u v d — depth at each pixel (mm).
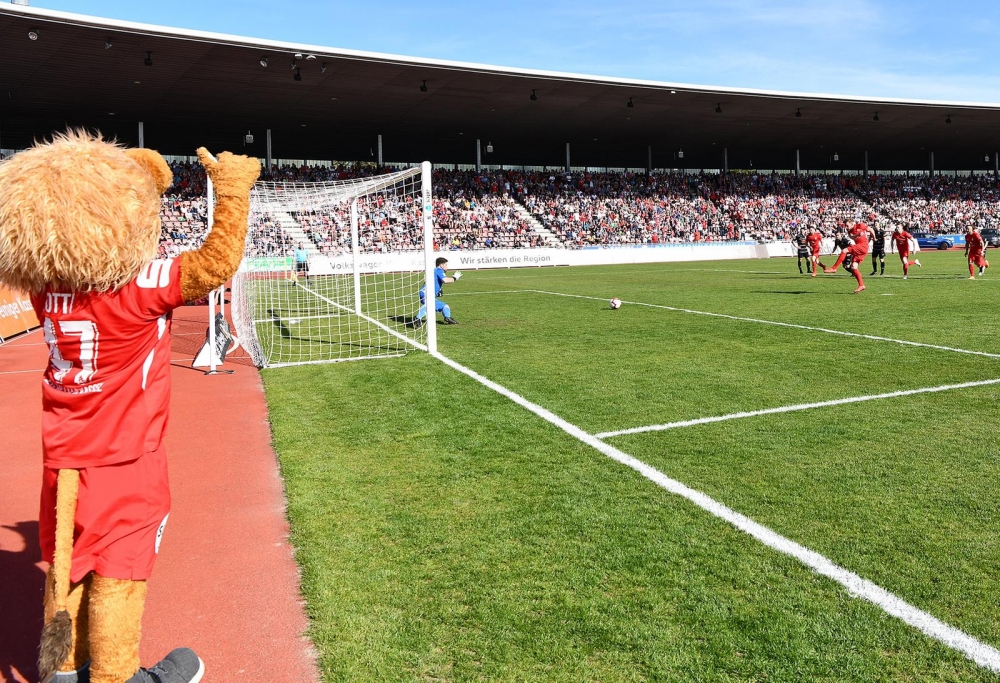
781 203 52625
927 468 5051
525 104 37719
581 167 58562
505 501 4578
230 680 2891
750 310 14609
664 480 4895
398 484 4941
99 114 34656
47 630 2047
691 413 6629
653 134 47438
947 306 14508
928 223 52844
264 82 30984
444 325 13562
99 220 2150
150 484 2406
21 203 2133
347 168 44031
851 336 10852
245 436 6469
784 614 3195
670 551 3828
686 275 27031
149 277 2316
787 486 4750
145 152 2461
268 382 8539
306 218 30547
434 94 34812
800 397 7168
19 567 3979
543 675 2793
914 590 3385
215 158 2418
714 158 58344
